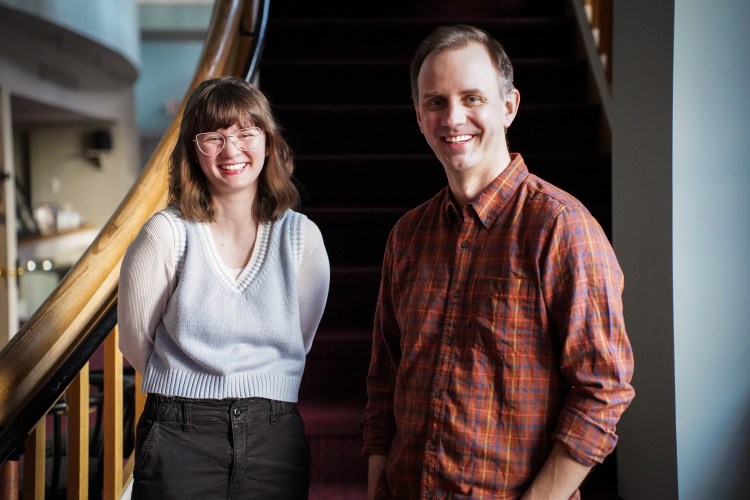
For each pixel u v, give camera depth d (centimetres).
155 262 159
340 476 263
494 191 139
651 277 230
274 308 163
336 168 352
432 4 450
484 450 133
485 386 133
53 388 172
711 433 217
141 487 158
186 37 1270
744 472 217
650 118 229
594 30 376
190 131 160
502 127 142
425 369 141
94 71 1002
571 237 130
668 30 217
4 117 782
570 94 393
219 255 164
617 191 258
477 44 138
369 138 375
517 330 132
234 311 160
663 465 224
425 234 151
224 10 285
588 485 263
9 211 782
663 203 221
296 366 169
